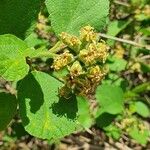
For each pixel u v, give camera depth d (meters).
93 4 0.17
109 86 0.35
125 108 0.37
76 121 0.16
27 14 0.17
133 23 0.40
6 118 0.17
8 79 0.14
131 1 0.40
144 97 0.44
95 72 0.16
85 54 0.16
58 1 0.17
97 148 0.42
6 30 0.17
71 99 0.17
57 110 0.16
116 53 0.38
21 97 0.16
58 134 0.16
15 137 0.38
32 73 0.16
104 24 0.17
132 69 0.40
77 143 0.43
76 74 0.16
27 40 0.22
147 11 0.39
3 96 0.17
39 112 0.16
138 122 0.37
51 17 0.17
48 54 0.16
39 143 0.43
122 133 0.38
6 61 0.15
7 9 0.17
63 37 0.16
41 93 0.16
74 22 0.17
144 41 0.42
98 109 0.35
